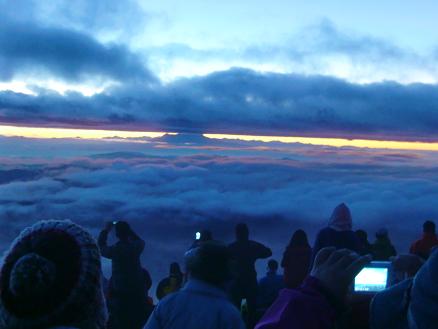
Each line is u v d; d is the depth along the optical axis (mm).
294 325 1990
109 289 7734
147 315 7867
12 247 1581
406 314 2002
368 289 3184
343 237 5824
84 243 1596
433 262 1872
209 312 3072
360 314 3061
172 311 3094
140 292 7824
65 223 1627
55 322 1518
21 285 1475
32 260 1501
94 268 1588
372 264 3180
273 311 2070
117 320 7656
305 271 7152
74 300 1529
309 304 2016
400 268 3201
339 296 2047
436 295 1835
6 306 1501
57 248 1550
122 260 7695
